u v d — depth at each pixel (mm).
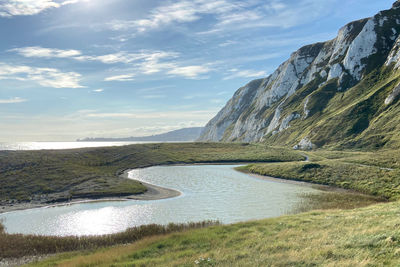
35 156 94188
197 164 113562
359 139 110562
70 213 44875
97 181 67812
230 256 16969
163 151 135625
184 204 49375
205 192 59688
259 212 42562
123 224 38562
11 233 35562
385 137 101688
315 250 15523
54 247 28250
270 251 17266
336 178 65562
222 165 110500
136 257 20438
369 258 12938
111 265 17922
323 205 45156
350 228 20203
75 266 19047
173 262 16906
